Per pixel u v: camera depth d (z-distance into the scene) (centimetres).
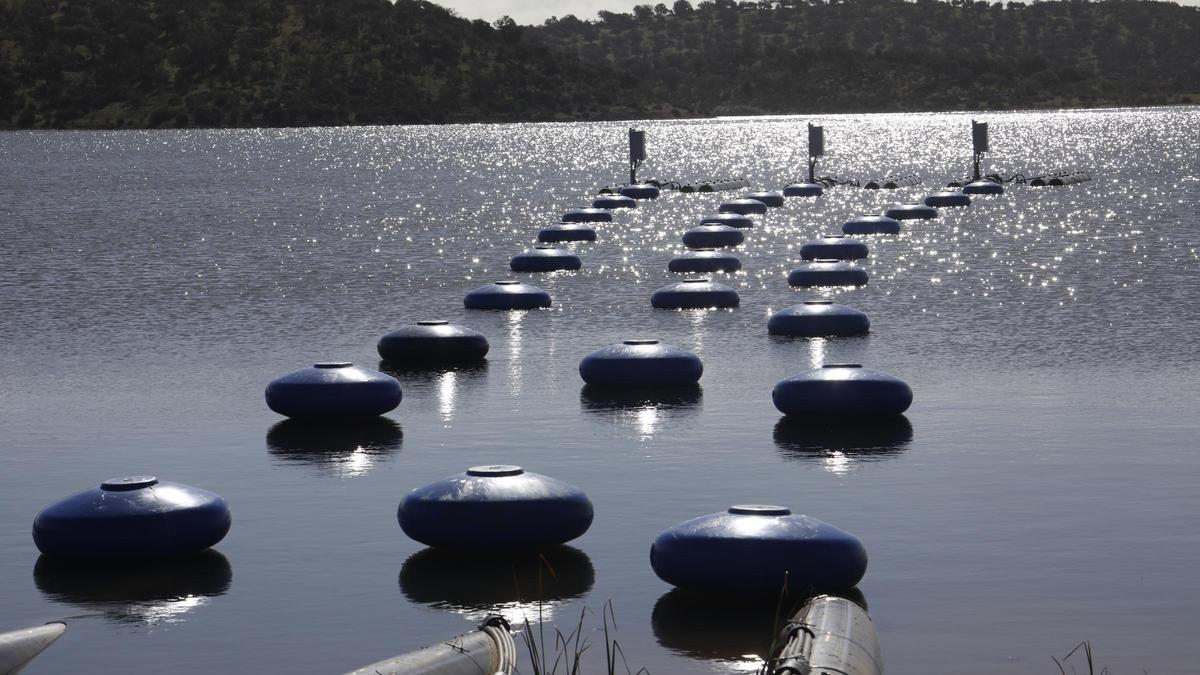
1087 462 1243
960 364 1777
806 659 684
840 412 1428
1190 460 1245
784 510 912
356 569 966
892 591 896
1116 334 2003
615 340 2039
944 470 1221
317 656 805
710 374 1739
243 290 2697
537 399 1588
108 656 809
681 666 780
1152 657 782
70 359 1891
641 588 918
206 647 822
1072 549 984
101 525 970
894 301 2441
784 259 3247
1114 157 8544
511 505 973
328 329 2180
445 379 1731
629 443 1351
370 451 1330
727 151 11075
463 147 12162
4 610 891
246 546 1023
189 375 1764
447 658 728
